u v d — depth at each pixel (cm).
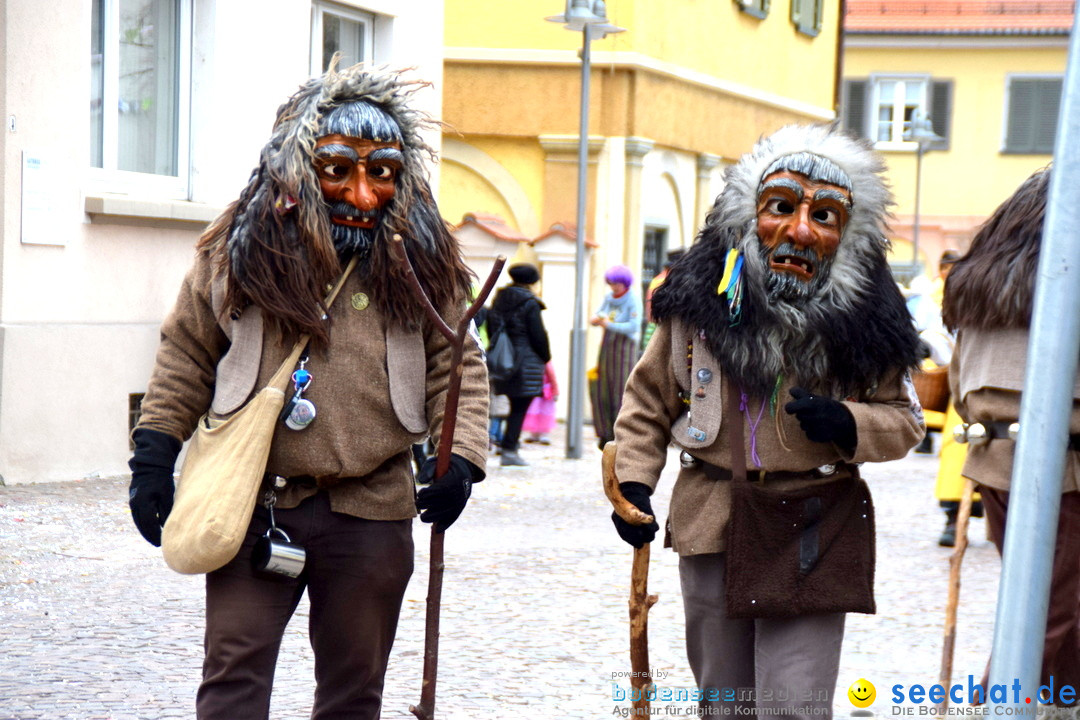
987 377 504
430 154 394
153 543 375
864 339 398
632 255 2106
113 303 1147
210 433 371
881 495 1289
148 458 374
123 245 1152
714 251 412
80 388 1101
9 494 1005
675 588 802
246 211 373
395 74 389
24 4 1041
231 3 1245
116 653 609
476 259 1934
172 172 1229
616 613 729
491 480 1295
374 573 377
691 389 410
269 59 1300
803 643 397
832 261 401
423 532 983
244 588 373
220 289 375
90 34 1115
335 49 1424
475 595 765
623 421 420
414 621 697
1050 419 303
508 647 649
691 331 411
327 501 375
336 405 371
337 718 388
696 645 422
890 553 954
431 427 387
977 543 1006
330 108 376
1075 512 487
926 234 4031
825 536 397
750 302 399
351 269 377
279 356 373
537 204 2125
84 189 1105
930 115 4019
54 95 1072
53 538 861
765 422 403
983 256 506
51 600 706
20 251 1050
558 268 2042
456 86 2136
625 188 2097
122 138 1170
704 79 2305
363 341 374
